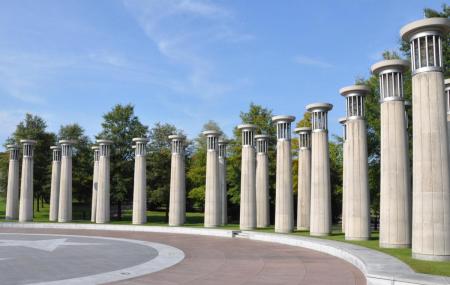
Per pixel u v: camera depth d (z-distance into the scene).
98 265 19.72
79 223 48.66
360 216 27.67
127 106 66.31
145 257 22.52
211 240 32.34
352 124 28.59
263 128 59.81
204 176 62.44
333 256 22.44
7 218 54.72
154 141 71.38
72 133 73.56
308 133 41.41
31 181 52.88
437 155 18.33
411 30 19.19
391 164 23.06
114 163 62.91
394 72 23.41
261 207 44.41
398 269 15.05
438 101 18.56
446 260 17.72
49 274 17.36
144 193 47.91
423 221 18.27
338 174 58.91
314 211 32.06
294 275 16.84
